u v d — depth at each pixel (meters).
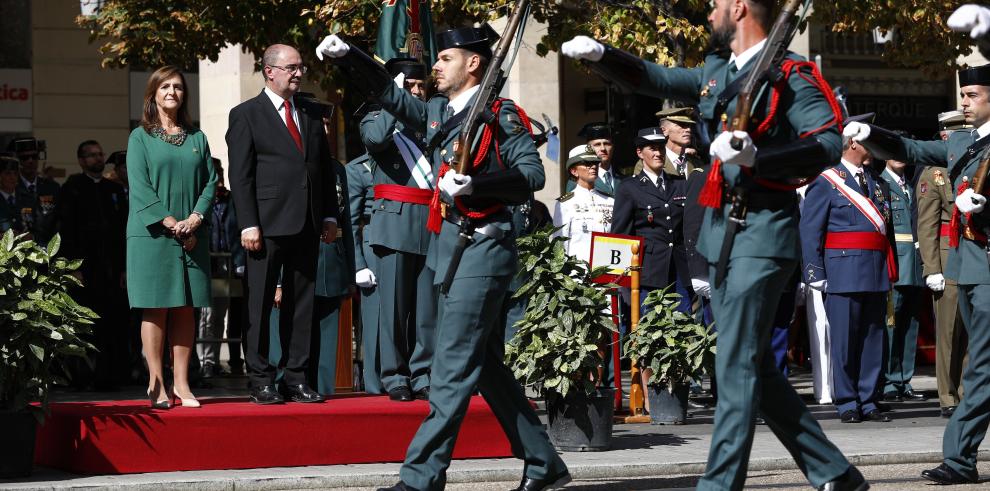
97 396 18.06
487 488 11.12
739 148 7.73
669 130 16.75
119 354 19.42
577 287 12.86
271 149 12.12
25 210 19.67
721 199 8.32
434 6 19.94
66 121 34.62
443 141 9.84
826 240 15.90
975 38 8.41
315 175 12.27
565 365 12.57
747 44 8.38
